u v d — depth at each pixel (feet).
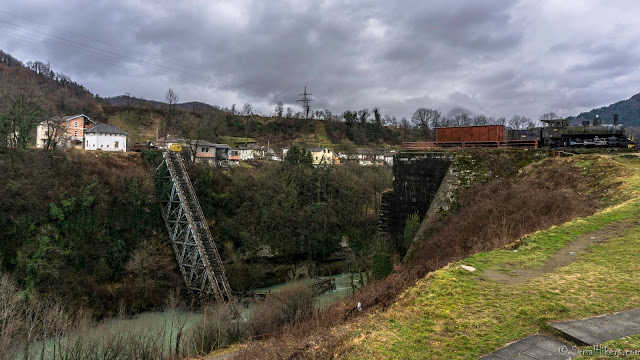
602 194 67.36
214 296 123.95
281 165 205.26
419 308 36.91
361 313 48.01
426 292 39.99
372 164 303.27
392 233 105.50
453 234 74.02
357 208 213.46
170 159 152.66
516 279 41.11
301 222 181.78
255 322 86.43
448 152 98.53
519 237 57.16
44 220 120.98
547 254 47.75
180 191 139.54
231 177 180.34
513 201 73.77
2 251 110.93
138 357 74.74
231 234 161.27
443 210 88.69
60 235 122.62
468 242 67.31
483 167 91.71
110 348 73.36
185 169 153.28
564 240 51.37
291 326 73.56
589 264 42.52
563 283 38.09
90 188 132.87
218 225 161.38
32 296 98.89
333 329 42.88
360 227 203.72
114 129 196.75
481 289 38.91
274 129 405.39
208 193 163.94
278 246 170.81
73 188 131.34
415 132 458.91
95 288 119.03
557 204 66.80
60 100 304.50
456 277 42.42
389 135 447.01
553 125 104.06
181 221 138.51
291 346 42.47
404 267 74.59
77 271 121.19
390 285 54.13
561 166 82.17
